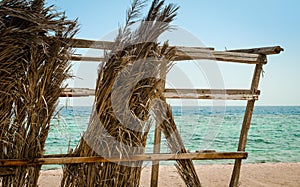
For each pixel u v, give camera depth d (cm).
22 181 280
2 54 271
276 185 630
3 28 269
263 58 390
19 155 279
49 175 652
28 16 272
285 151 1525
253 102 392
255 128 2342
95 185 298
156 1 316
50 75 285
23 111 281
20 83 281
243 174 753
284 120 2812
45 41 287
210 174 745
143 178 662
